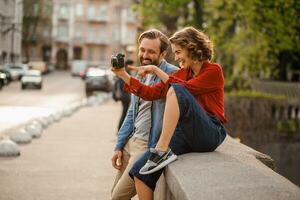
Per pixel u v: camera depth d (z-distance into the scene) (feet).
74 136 52.80
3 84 173.99
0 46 254.88
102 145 46.29
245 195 12.12
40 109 96.89
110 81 157.17
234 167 14.96
